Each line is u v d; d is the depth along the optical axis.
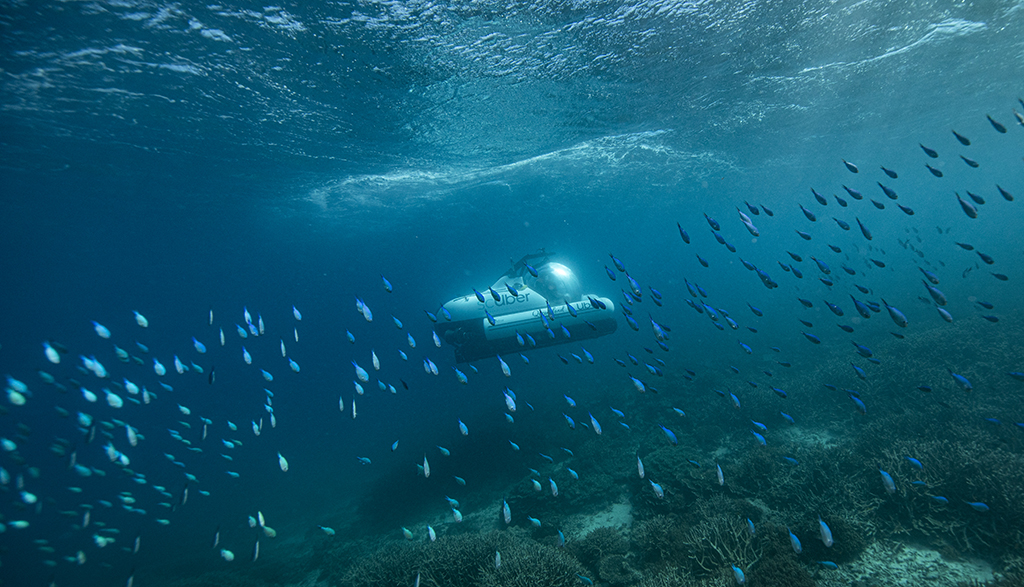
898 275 31.95
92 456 27.77
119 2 6.63
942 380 8.29
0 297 48.16
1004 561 4.34
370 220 27.38
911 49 11.23
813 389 10.22
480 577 5.62
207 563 11.78
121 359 6.34
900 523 5.22
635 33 8.53
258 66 8.58
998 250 34.25
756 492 6.72
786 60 10.64
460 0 7.07
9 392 6.09
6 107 9.66
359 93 9.94
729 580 4.68
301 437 26.47
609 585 5.62
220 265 42.19
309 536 11.66
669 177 24.48
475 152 15.38
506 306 11.38
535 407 16.56
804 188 38.28
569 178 21.88
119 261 35.75
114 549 14.87
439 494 10.78
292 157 14.19
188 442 7.70
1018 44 12.30
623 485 8.60
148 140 12.04
